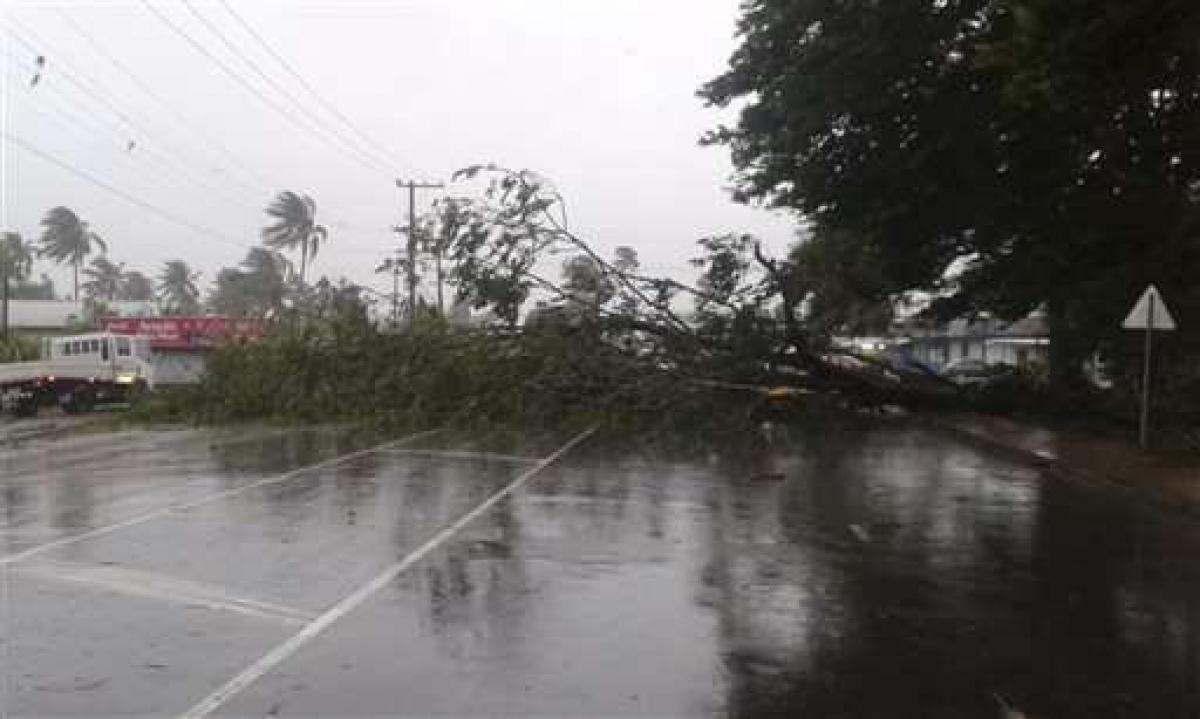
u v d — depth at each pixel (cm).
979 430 2658
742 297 2181
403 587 917
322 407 2614
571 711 618
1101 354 2467
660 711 621
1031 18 1208
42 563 1005
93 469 1812
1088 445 2200
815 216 2638
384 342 2552
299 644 741
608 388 2167
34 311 9038
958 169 2259
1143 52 1280
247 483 1592
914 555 1110
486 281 2219
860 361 2564
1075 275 2397
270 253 9181
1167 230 2169
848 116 2255
